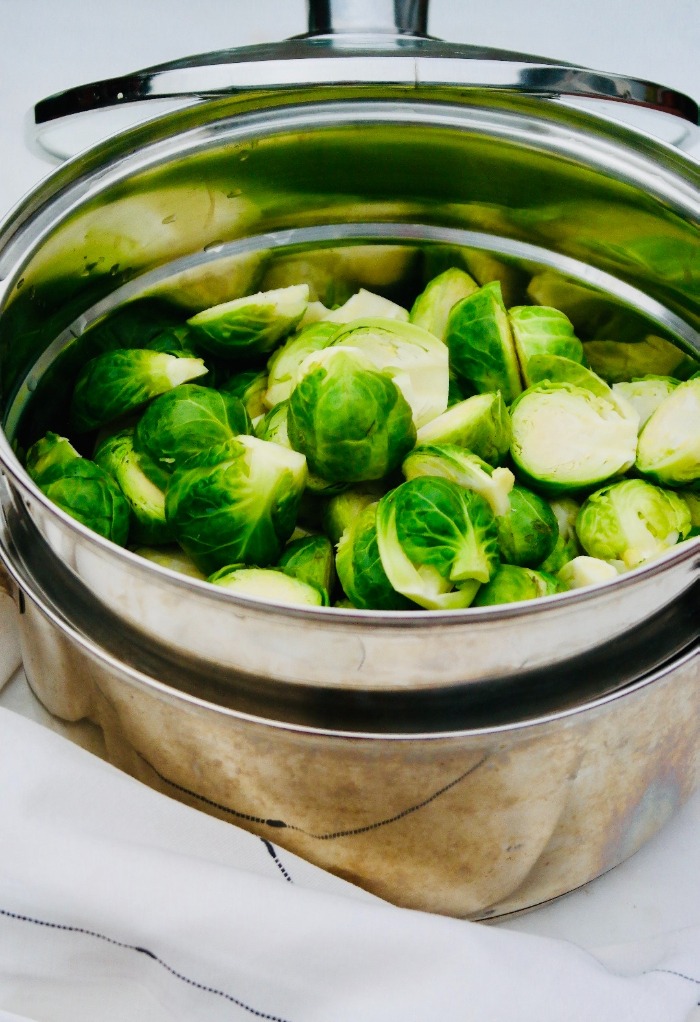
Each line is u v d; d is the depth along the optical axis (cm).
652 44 73
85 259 54
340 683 45
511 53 52
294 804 47
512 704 46
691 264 55
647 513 54
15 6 73
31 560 49
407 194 57
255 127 54
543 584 51
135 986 48
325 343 56
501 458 55
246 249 57
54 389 55
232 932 46
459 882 49
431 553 49
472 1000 46
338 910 46
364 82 49
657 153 53
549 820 48
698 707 49
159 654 47
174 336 57
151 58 72
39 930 47
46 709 52
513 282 59
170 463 53
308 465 53
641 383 57
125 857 47
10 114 70
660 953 49
